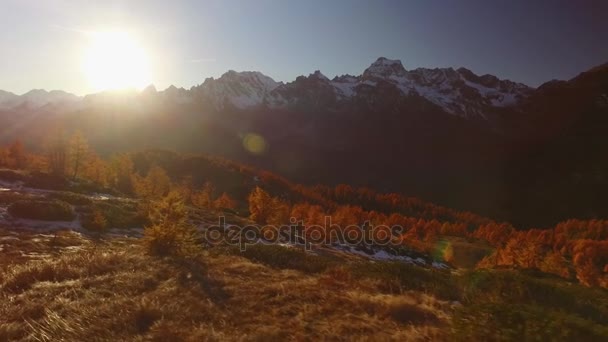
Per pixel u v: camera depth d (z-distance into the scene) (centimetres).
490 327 708
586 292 1278
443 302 1068
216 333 735
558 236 11725
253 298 1013
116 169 8206
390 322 863
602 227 13975
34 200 3538
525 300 1090
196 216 5088
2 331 712
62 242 2409
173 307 876
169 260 1507
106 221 3603
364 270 1565
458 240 11000
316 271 1684
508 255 5703
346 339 742
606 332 689
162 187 8144
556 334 673
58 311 828
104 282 1095
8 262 1566
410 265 1670
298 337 741
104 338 699
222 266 1484
